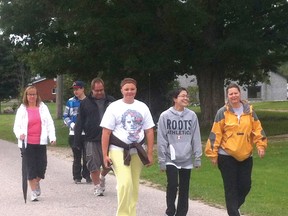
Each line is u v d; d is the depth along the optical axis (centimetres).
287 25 2381
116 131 776
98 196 1051
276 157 1591
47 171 1433
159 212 904
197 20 2194
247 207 923
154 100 3023
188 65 2608
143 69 2344
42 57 2717
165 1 2178
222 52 2334
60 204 972
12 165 1579
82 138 1106
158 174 1338
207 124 2612
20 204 974
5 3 2436
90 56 2611
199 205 966
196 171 1376
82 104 1048
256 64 2752
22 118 1007
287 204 952
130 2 2311
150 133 792
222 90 2650
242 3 2239
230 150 777
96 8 2291
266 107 4847
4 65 6438
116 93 3278
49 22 2489
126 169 763
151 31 2334
